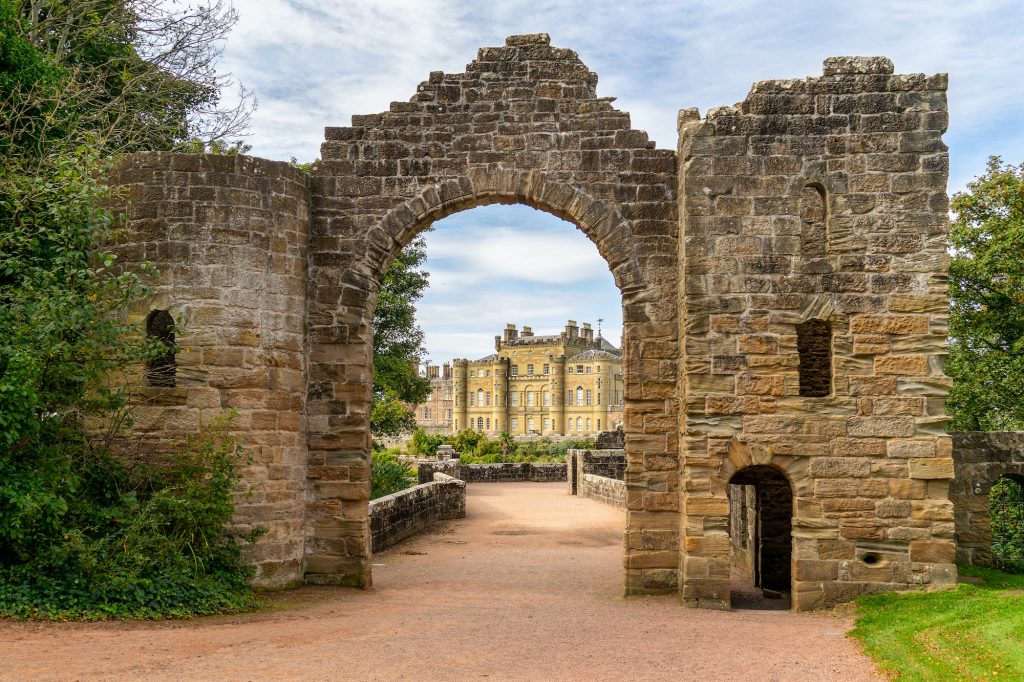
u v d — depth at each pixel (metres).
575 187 15.63
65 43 22.70
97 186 13.54
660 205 15.51
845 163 14.16
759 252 14.10
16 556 11.46
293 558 15.02
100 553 11.80
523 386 128.75
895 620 11.84
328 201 15.94
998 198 24.36
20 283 13.45
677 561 14.86
